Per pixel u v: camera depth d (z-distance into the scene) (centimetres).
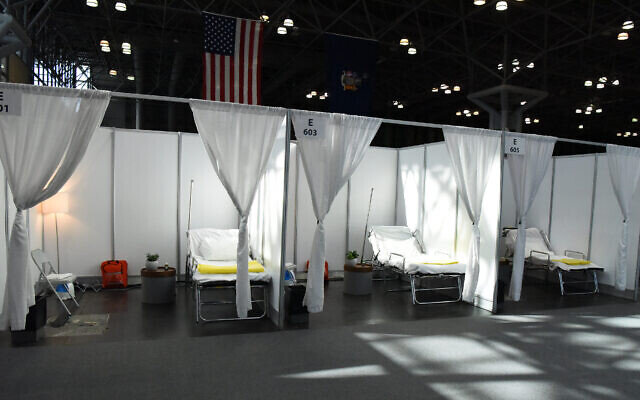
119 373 359
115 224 651
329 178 498
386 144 1944
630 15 878
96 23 1018
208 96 532
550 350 437
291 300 498
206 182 687
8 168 389
